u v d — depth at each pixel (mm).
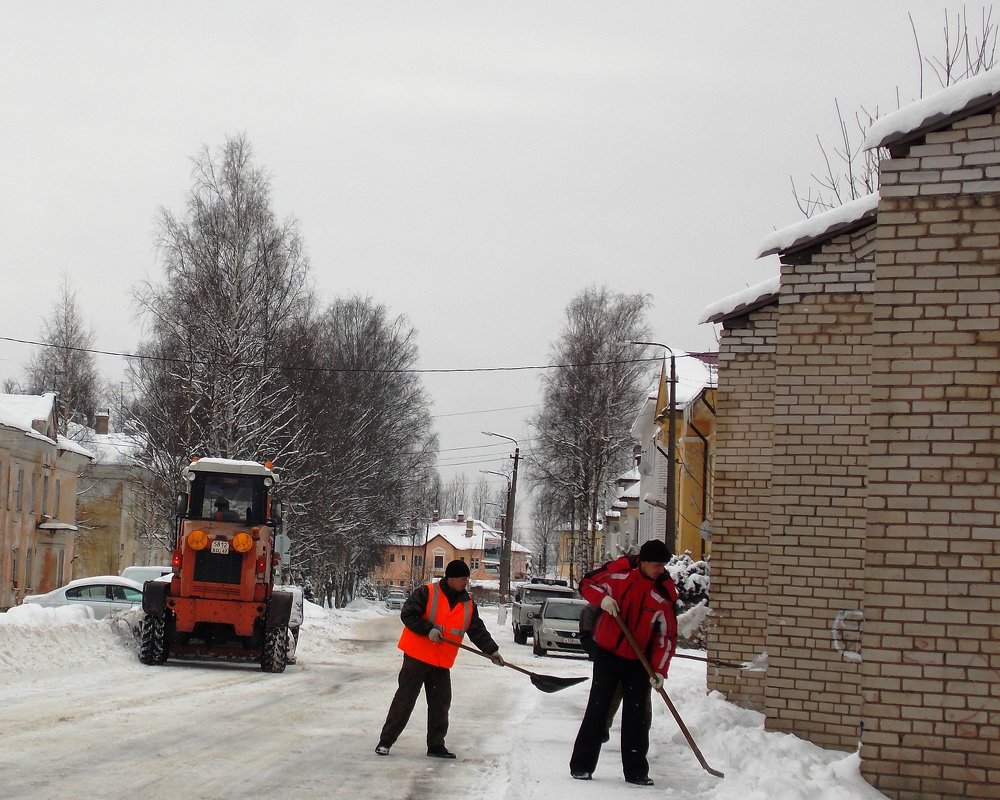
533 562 129250
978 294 7973
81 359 70500
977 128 8070
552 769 9445
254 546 19609
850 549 11469
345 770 9188
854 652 11352
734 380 14969
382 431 53750
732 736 10422
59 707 12578
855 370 11570
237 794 7910
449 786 8648
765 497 14695
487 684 19625
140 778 8336
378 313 54906
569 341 50250
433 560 137625
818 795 7461
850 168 18234
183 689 15508
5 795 7488
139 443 42875
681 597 27266
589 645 9320
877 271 8148
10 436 48531
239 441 37125
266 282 38219
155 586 19484
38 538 52656
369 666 22531
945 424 7926
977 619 7723
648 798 8164
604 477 50156
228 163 38562
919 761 7699
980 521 7793
